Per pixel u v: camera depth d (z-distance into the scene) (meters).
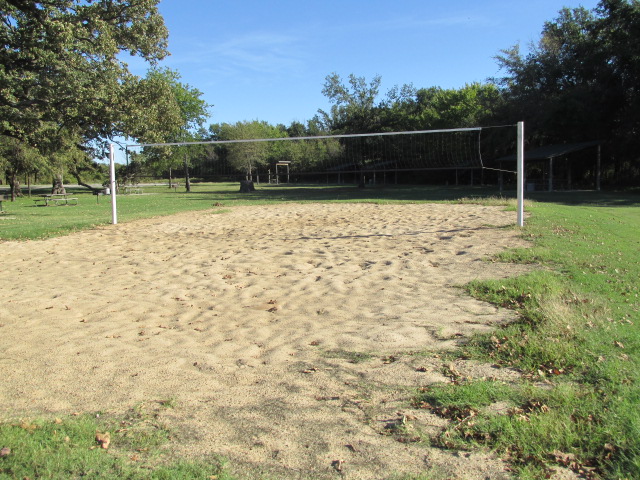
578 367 4.05
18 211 23.72
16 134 19.14
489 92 47.53
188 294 7.32
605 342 4.53
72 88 16.72
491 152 42.72
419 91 64.19
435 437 3.18
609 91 33.97
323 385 4.02
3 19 16.94
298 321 5.85
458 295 6.66
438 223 13.99
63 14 16.88
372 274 8.17
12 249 11.46
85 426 3.38
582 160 37.41
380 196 28.86
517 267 8.09
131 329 5.70
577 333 4.73
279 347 4.97
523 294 6.34
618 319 5.31
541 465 2.83
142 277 8.53
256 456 3.04
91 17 17.30
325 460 2.98
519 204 12.53
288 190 40.16
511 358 4.34
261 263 9.42
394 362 4.42
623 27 32.41
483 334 4.99
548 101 37.44
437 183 47.94
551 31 41.03
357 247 10.76
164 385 4.11
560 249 9.48
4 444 3.13
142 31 18.73
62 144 20.03
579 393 3.58
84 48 17.12
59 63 16.59
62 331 5.65
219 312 6.36
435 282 7.44
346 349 4.82
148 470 2.88
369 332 5.29
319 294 7.07
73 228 14.56
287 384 4.07
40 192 50.78
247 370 4.40
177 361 4.64
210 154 50.78
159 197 34.59
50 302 6.96
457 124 51.09
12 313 6.44
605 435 3.04
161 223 16.09
